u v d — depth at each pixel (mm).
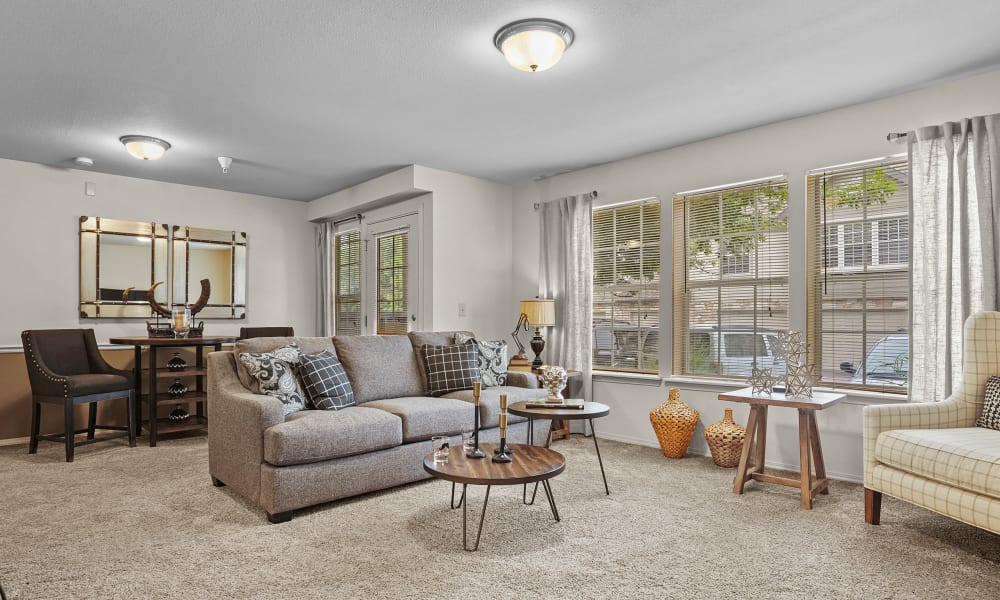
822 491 3459
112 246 5531
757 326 4246
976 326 3055
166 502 3219
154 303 5332
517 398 4234
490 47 2965
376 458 3307
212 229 6176
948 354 3293
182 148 4711
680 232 4699
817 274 3965
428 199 5445
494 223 5902
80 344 4855
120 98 3619
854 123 3789
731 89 3521
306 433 2986
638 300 4957
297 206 6875
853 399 3742
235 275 6305
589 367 5148
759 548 2584
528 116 3994
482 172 5539
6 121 4027
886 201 3686
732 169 4367
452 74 3293
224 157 4934
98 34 2805
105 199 5527
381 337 4324
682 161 4664
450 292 5488
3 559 2457
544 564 2404
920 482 2635
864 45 2943
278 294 6676
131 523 2887
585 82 3410
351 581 2246
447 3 2539
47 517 2975
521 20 2688
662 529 2812
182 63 3129
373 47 2957
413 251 5637
